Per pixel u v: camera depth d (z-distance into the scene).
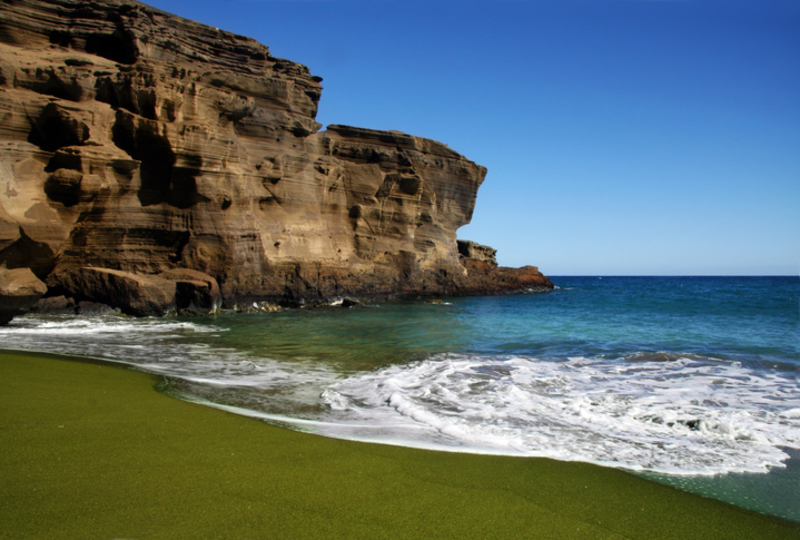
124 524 4.59
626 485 6.11
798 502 5.78
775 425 8.39
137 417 7.76
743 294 48.31
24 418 7.36
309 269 33.34
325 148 38.06
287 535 4.58
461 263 53.53
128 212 25.25
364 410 9.05
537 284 54.62
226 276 27.77
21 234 21.17
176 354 14.62
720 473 6.54
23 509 4.77
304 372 12.40
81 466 5.80
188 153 26.14
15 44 25.00
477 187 49.09
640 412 9.03
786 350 15.85
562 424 8.40
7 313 18.72
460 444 7.32
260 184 31.98
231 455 6.41
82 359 13.11
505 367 13.26
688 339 18.36
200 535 4.47
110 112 24.88
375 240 40.69
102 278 23.75
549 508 5.43
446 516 5.12
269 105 33.41
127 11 27.17
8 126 22.66
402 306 34.69
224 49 31.73
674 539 4.93
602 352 15.66
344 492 5.54
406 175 41.88
